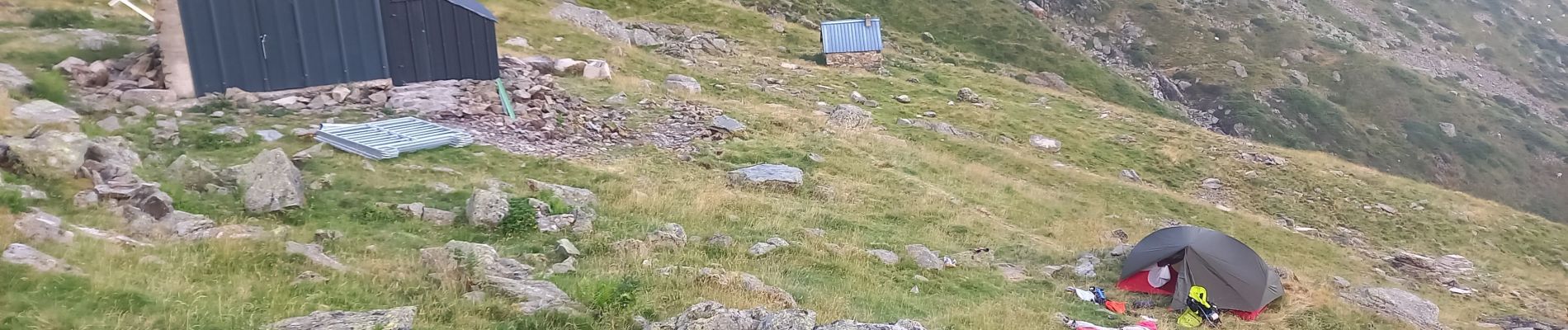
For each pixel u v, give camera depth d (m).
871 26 45.91
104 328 6.67
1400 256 26.73
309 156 16.25
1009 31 67.62
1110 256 18.44
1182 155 36.47
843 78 41.09
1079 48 78.50
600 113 24.59
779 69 41.56
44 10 25.12
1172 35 83.62
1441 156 70.69
